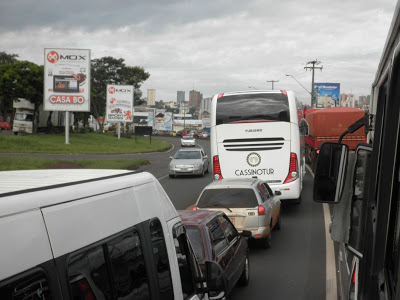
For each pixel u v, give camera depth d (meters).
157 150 63.09
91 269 2.92
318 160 3.93
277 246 12.56
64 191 2.83
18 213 2.42
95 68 105.62
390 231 3.05
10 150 48.97
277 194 14.80
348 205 4.04
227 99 16.98
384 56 4.04
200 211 9.14
